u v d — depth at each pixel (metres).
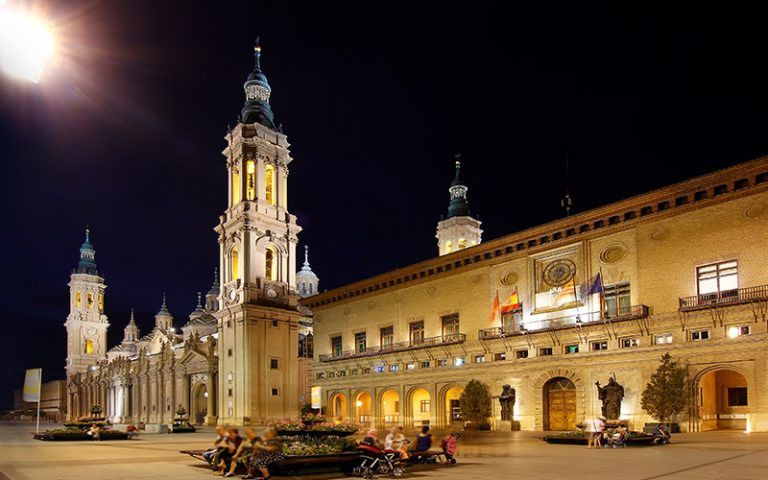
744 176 39.94
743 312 39.09
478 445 33.25
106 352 158.00
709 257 41.38
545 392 49.38
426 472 20.34
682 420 40.25
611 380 43.50
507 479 17.78
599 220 47.81
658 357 42.47
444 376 57.31
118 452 30.36
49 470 21.22
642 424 42.56
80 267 157.25
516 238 53.09
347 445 22.00
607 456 25.03
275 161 84.75
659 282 43.78
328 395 70.94
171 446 35.94
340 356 69.19
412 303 62.56
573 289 48.72
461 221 91.12
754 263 39.19
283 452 19.72
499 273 54.72
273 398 76.31
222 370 79.31
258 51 91.06
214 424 84.19
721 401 43.53
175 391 102.31
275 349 78.00
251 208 80.44
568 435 33.62
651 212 44.81
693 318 41.31
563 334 48.53
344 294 70.69
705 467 20.22
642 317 43.56
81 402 146.50
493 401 52.41
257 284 78.69
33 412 170.25
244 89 90.31
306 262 129.62
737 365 38.72
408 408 61.06
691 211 42.78
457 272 58.53
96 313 155.38
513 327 52.78
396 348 62.16
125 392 122.62
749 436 35.19
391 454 19.62
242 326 76.31
